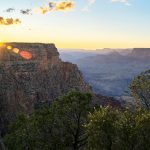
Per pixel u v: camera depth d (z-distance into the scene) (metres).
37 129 54.06
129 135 40.44
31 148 53.38
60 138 53.88
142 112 45.06
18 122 64.56
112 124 41.69
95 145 42.50
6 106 165.50
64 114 54.47
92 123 42.84
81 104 54.47
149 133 40.28
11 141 58.97
